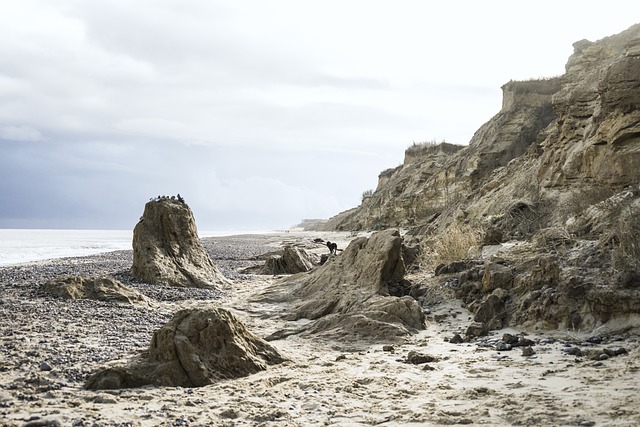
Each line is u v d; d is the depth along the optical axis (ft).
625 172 66.39
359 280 54.08
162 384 28.55
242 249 168.25
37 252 171.63
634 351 31.48
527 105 171.63
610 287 37.63
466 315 46.55
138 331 42.57
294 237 239.09
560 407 22.16
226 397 26.25
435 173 197.67
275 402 25.23
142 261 74.69
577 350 32.35
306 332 43.68
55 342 37.45
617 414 20.76
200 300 62.34
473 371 29.73
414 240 97.81
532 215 75.25
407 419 22.06
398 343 39.01
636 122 66.80
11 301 53.47
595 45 119.03
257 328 46.75
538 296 41.78
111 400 25.45
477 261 55.67
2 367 30.94
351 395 25.99
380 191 268.82
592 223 51.88
